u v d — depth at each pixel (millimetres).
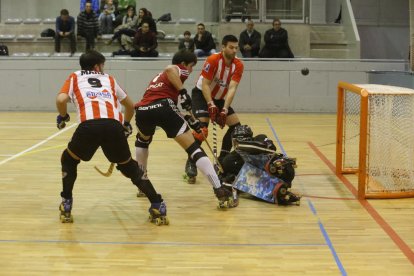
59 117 5492
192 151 6016
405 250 4879
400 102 6684
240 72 6957
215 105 7094
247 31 16281
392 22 19078
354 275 4336
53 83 15484
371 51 18953
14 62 15422
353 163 7895
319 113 15477
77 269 4457
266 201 6418
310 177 7727
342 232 5371
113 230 5426
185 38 16297
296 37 17125
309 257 4715
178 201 6496
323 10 19250
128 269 4457
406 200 6543
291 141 10844
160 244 5035
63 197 5621
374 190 6766
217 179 6078
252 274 4359
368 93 6535
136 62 15328
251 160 6574
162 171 8062
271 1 17031
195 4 19719
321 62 15336
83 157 5453
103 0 18906
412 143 6777
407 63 15219
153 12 19812
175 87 5953
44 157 9062
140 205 6305
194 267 4496
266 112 15508
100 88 5473
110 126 5270
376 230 5438
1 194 6758
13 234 5285
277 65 15336
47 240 5125
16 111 15555
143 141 6359
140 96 15430
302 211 6094
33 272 4395
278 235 5285
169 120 5961
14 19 19125
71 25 16938
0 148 9875
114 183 7289
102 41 17406
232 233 5348
